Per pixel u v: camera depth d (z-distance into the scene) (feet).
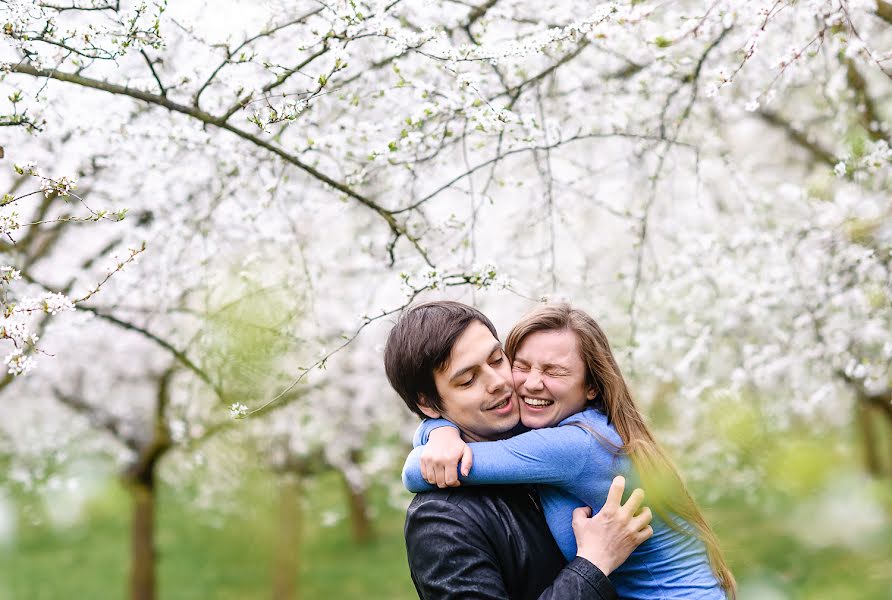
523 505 5.98
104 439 22.50
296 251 13.46
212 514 31.99
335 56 7.98
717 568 6.40
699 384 15.02
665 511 6.14
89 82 8.29
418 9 9.37
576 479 5.86
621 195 14.70
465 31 10.84
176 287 13.28
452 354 5.95
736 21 9.71
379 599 29.19
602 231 16.17
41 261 14.67
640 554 6.13
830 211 12.66
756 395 14.47
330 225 15.92
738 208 15.98
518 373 6.48
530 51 8.35
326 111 11.47
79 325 11.46
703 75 12.42
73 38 7.76
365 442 27.32
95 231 14.89
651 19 12.09
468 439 6.19
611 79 12.14
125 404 20.53
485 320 6.20
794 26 11.73
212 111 10.39
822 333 13.61
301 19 8.86
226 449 19.49
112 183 12.59
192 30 8.76
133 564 21.16
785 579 3.14
